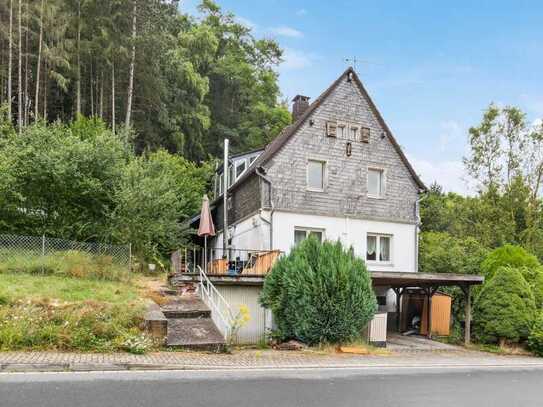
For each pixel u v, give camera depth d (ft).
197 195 107.04
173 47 139.95
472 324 65.46
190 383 28.71
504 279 63.10
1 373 28.81
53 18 111.65
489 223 110.83
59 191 65.16
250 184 77.71
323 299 48.42
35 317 37.14
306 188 73.87
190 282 57.36
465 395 30.17
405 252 79.56
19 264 51.62
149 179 71.97
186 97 140.36
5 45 111.96
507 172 111.65
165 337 39.78
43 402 23.27
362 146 79.10
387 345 57.21
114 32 117.29
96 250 57.67
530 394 32.01
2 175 61.36
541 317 60.08
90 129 93.61
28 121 112.27
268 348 48.60
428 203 147.23
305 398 26.68
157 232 69.46
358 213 76.74
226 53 172.35
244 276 57.88
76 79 119.14
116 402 23.86
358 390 29.63
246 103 166.09
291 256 52.42
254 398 26.03
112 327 37.93
